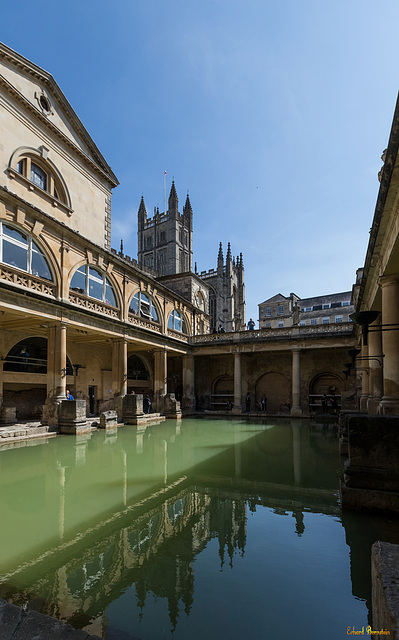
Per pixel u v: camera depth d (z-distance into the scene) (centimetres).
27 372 2134
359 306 1834
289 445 1359
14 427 1590
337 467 966
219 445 1355
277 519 586
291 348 2900
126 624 335
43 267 1756
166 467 968
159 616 344
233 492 737
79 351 2478
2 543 502
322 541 502
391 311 1091
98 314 2009
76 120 2258
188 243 8875
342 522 569
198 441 1460
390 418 613
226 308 7706
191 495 716
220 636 318
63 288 1820
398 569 233
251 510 629
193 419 2609
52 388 1745
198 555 466
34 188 1867
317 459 1079
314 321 6178
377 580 232
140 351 3184
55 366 1759
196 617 345
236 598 374
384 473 606
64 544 499
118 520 585
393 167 693
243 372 3422
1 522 578
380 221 920
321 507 640
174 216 8300
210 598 373
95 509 636
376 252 1117
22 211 1611
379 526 552
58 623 276
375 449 617
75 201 2214
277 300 6675
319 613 351
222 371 3525
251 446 1335
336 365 3055
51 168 2045
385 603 200
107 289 2258
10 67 1841
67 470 934
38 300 1639
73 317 1867
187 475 878
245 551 474
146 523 572
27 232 1653
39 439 1479
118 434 1673
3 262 1526
